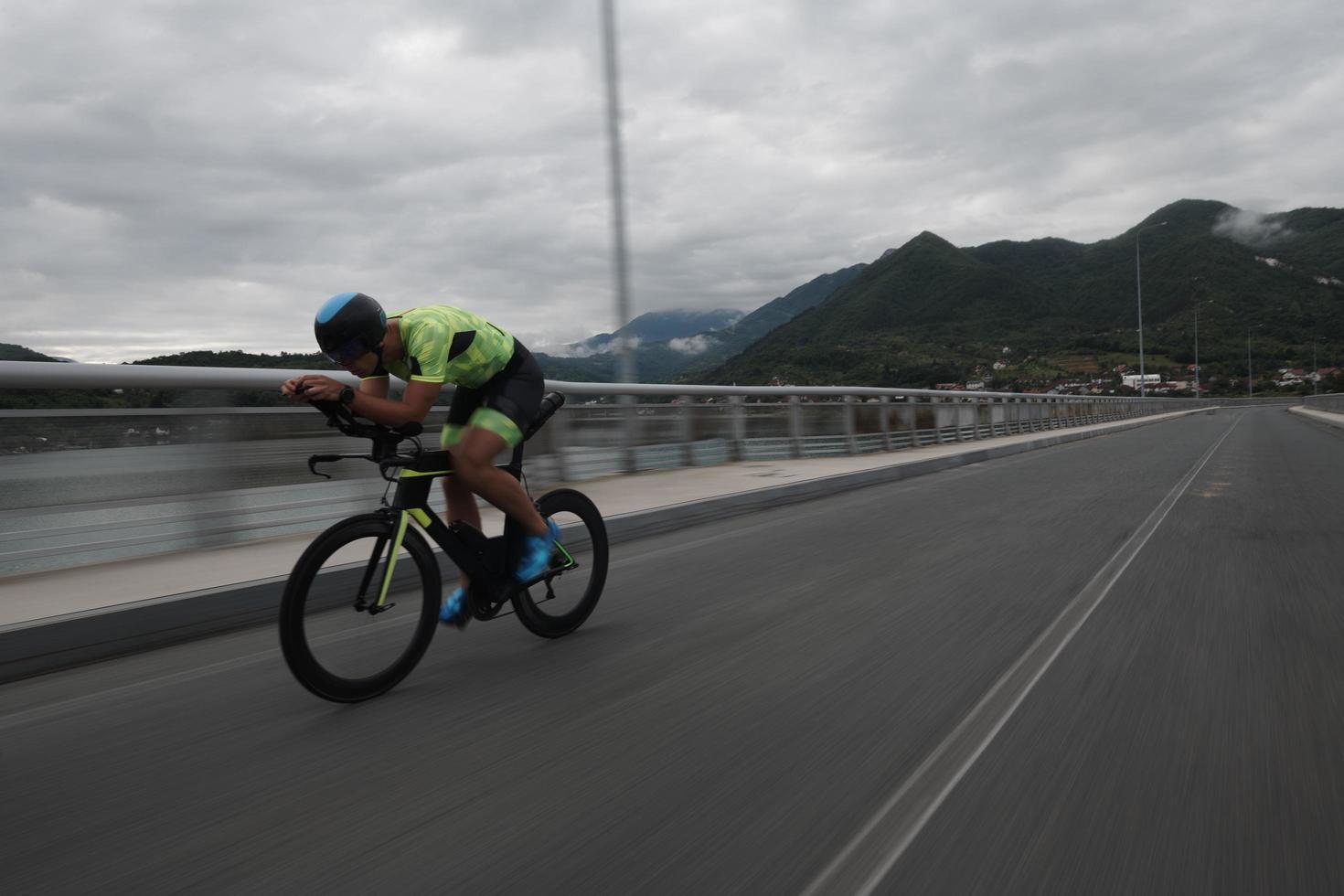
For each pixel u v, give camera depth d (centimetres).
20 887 189
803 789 230
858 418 1474
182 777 247
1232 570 511
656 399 1051
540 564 366
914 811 216
